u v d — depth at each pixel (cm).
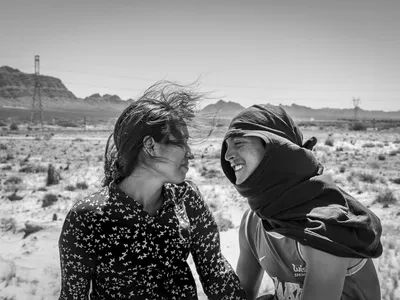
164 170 181
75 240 179
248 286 244
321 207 178
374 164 2086
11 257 712
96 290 187
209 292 212
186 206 198
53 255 723
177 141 179
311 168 187
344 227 172
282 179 182
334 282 174
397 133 6181
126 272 181
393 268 607
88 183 1625
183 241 190
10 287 580
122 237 180
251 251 241
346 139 4538
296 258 191
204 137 192
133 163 182
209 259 209
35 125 11150
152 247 183
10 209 1136
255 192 187
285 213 183
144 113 178
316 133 6088
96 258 181
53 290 573
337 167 2038
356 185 1463
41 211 1103
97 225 179
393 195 1233
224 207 1132
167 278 187
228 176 204
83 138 5497
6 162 2528
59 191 1427
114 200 180
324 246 168
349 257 172
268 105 202
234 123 197
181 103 184
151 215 187
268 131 191
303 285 180
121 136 181
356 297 193
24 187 1505
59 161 2545
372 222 185
